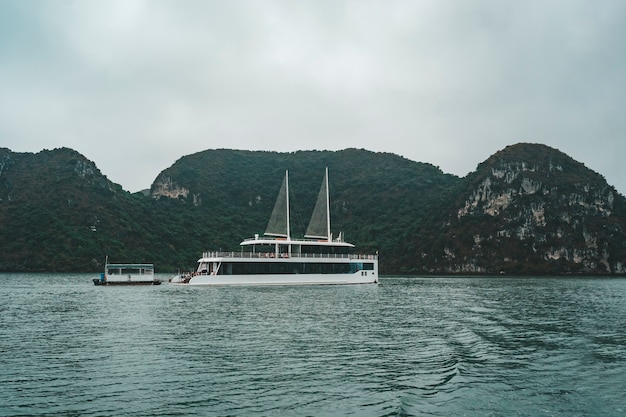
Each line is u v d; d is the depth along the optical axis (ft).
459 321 142.72
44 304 184.96
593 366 86.84
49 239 587.68
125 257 602.85
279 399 68.49
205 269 287.69
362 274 305.53
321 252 292.81
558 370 84.02
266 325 131.23
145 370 82.99
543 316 157.17
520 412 63.41
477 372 82.38
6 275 483.10
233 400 68.03
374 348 101.76
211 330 123.03
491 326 133.39
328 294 230.68
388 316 152.46
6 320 140.97
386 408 64.90
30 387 73.41
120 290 257.34
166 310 163.63
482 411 63.77
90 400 67.87
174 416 62.13
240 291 242.17
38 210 631.15
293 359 91.40
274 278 279.28
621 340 112.78
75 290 259.80
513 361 90.53
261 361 89.71
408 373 81.76
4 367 84.74
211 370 83.10
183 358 91.76
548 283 407.64
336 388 73.36
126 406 65.62
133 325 130.72
